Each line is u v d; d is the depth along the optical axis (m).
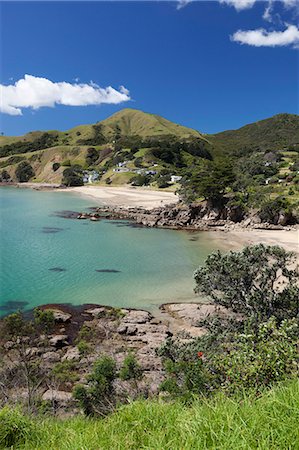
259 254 21.77
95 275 44.97
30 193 172.00
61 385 20.48
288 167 157.00
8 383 19.38
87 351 25.28
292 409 4.17
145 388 16.27
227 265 21.09
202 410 4.59
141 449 4.27
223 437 3.81
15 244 62.88
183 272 46.44
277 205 81.81
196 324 30.52
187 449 3.79
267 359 7.43
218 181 89.50
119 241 67.44
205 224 86.38
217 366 8.91
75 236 71.75
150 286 41.09
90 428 5.57
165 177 173.25
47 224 85.88
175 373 14.70
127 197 140.25
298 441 3.67
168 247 62.09
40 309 33.91
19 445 5.85
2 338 26.75
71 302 36.31
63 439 5.54
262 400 4.57
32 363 22.66
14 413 6.54
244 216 86.88
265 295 20.95
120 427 5.07
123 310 33.97
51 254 55.62
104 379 15.93
